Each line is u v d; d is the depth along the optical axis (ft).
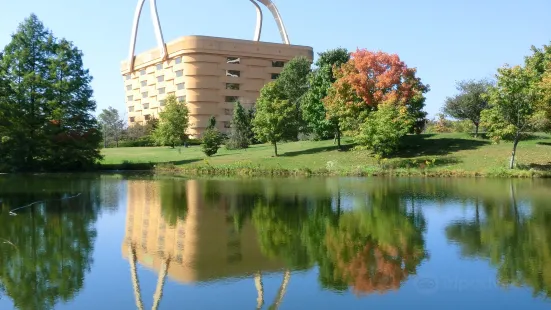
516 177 93.25
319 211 54.75
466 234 41.29
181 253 36.11
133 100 375.66
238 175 112.16
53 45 131.13
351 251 36.22
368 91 130.21
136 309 25.04
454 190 73.31
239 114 181.27
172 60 322.55
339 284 28.66
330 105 134.10
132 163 136.05
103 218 51.29
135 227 46.24
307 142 171.12
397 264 32.63
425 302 25.58
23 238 41.55
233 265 32.86
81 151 127.54
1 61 125.29
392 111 113.39
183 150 182.19
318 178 101.04
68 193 74.38
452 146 126.93
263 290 27.71
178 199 66.39
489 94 100.78
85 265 33.22
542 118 93.30
